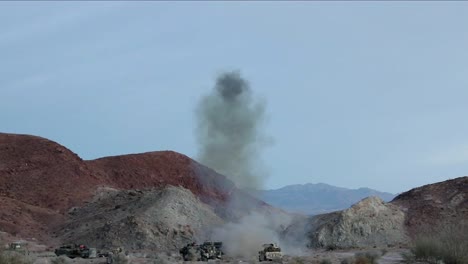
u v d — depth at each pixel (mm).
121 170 149125
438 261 57344
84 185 131625
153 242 91625
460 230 63031
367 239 96125
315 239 96812
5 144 140875
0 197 114562
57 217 112875
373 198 106375
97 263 63656
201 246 75875
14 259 47281
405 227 101000
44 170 132500
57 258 62688
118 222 97250
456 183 117812
